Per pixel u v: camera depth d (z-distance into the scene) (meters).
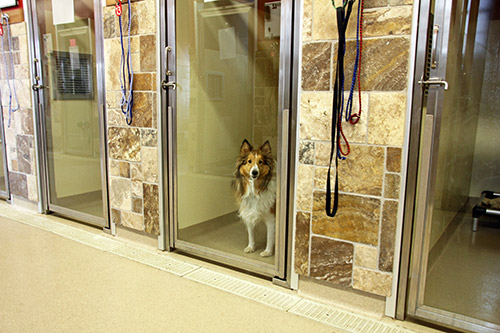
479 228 3.40
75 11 3.17
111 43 2.84
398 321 1.95
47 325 1.88
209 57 2.77
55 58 3.41
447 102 2.17
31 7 3.44
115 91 2.87
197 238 2.90
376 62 1.79
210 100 2.85
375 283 1.95
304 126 2.03
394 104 1.77
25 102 3.61
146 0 2.60
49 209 3.71
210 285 2.32
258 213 2.54
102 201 3.29
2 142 3.99
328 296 2.13
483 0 3.32
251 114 2.67
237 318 1.97
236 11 2.57
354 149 1.90
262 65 2.54
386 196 1.85
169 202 2.78
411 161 1.80
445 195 2.63
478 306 2.06
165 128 2.69
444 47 1.69
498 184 3.82
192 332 1.84
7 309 2.02
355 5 1.81
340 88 1.80
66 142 3.47
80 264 2.60
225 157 2.85
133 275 2.45
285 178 2.19
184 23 2.66
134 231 3.01
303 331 1.86
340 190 1.96
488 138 3.80
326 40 1.90
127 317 1.96
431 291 2.20
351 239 1.98
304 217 2.10
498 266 2.61
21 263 2.60
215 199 2.97
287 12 2.06
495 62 3.63
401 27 1.72
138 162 2.83
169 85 2.62
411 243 1.90
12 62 3.67
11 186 4.00
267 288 2.29
